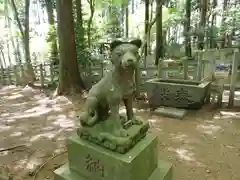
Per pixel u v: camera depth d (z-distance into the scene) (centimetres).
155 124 395
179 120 411
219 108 460
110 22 1129
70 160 195
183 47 1107
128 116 190
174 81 491
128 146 162
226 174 242
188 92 439
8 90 726
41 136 357
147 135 194
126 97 174
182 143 317
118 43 153
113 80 161
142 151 167
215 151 293
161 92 469
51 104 550
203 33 895
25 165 271
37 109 514
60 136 355
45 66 810
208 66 506
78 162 187
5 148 314
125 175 154
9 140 345
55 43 990
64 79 623
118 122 169
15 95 656
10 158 288
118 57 148
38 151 306
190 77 562
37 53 1127
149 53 1023
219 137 333
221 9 1009
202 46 911
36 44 1179
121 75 159
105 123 185
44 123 419
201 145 310
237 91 555
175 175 242
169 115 429
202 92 423
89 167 179
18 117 460
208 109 457
